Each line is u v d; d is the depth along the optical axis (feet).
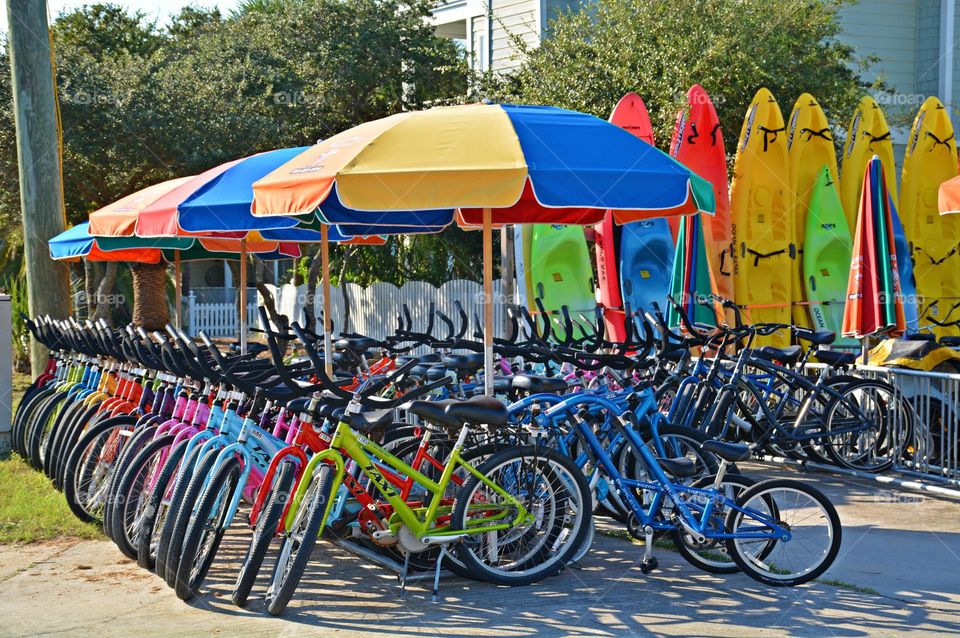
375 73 55.88
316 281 56.75
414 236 56.90
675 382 21.48
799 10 50.42
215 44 55.77
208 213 20.81
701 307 29.66
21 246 50.37
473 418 15.60
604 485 17.65
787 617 14.75
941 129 39.17
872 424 24.44
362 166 15.28
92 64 49.26
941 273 38.75
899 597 15.61
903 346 25.43
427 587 16.29
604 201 15.24
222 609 15.26
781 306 33.86
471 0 62.49
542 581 16.56
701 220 30.07
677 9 46.88
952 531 19.49
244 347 27.17
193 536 15.29
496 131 15.84
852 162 38.40
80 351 25.41
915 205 38.78
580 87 45.75
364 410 15.93
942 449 23.49
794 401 24.81
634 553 18.19
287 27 56.08
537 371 23.16
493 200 14.90
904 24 63.72
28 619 14.88
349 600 15.65
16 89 31.42
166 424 18.39
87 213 50.49
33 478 24.63
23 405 28.27
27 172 31.55
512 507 16.24
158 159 49.08
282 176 17.04
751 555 16.53
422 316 49.06
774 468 26.14
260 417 17.38
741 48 45.98
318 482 15.08
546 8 57.52
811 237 34.91
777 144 34.37
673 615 14.87
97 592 16.16
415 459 16.70
